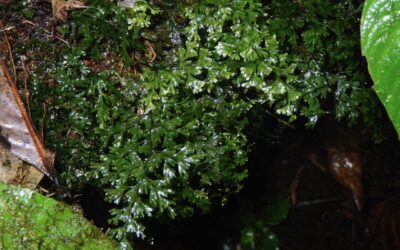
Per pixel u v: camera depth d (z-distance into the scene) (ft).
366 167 2.71
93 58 1.70
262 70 1.65
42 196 1.62
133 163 1.65
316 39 1.71
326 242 2.66
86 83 1.69
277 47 1.65
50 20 1.68
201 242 2.57
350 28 1.73
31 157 1.67
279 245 2.69
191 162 1.65
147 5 1.65
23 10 1.67
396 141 2.53
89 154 1.73
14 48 1.68
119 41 1.69
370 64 1.47
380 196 2.67
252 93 1.74
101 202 1.86
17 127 1.66
